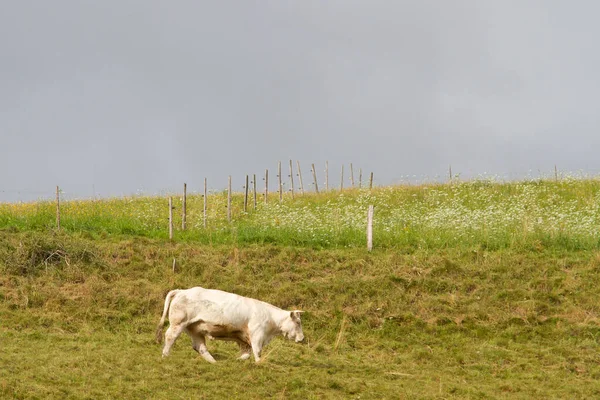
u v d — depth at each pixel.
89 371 14.37
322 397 14.02
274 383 14.46
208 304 15.33
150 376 14.30
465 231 25.56
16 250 22.06
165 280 21.66
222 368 15.02
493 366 17.16
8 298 19.86
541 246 23.94
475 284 21.45
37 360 14.89
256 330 15.42
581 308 20.23
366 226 26.73
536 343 18.64
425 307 20.31
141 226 27.33
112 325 18.94
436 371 16.70
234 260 23.22
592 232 25.05
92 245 23.39
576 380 16.25
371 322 19.67
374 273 22.27
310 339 18.67
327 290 21.17
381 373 16.16
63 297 20.02
